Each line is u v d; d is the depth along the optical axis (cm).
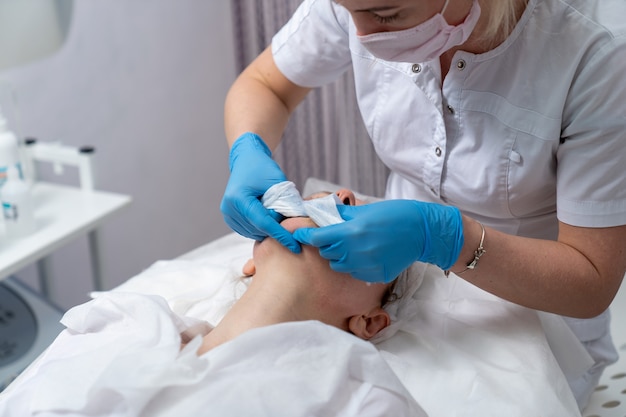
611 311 173
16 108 194
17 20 149
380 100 129
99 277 204
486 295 126
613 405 148
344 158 197
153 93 249
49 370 97
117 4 229
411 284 124
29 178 200
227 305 123
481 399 107
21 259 168
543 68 110
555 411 107
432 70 119
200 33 259
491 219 128
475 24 105
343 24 133
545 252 108
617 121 103
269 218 112
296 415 91
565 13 109
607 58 105
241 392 91
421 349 116
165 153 260
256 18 204
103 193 201
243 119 141
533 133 112
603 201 106
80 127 231
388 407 96
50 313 193
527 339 117
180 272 132
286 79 148
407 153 129
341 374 95
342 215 109
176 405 90
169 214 269
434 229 104
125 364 91
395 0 94
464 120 119
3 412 96
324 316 112
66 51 220
